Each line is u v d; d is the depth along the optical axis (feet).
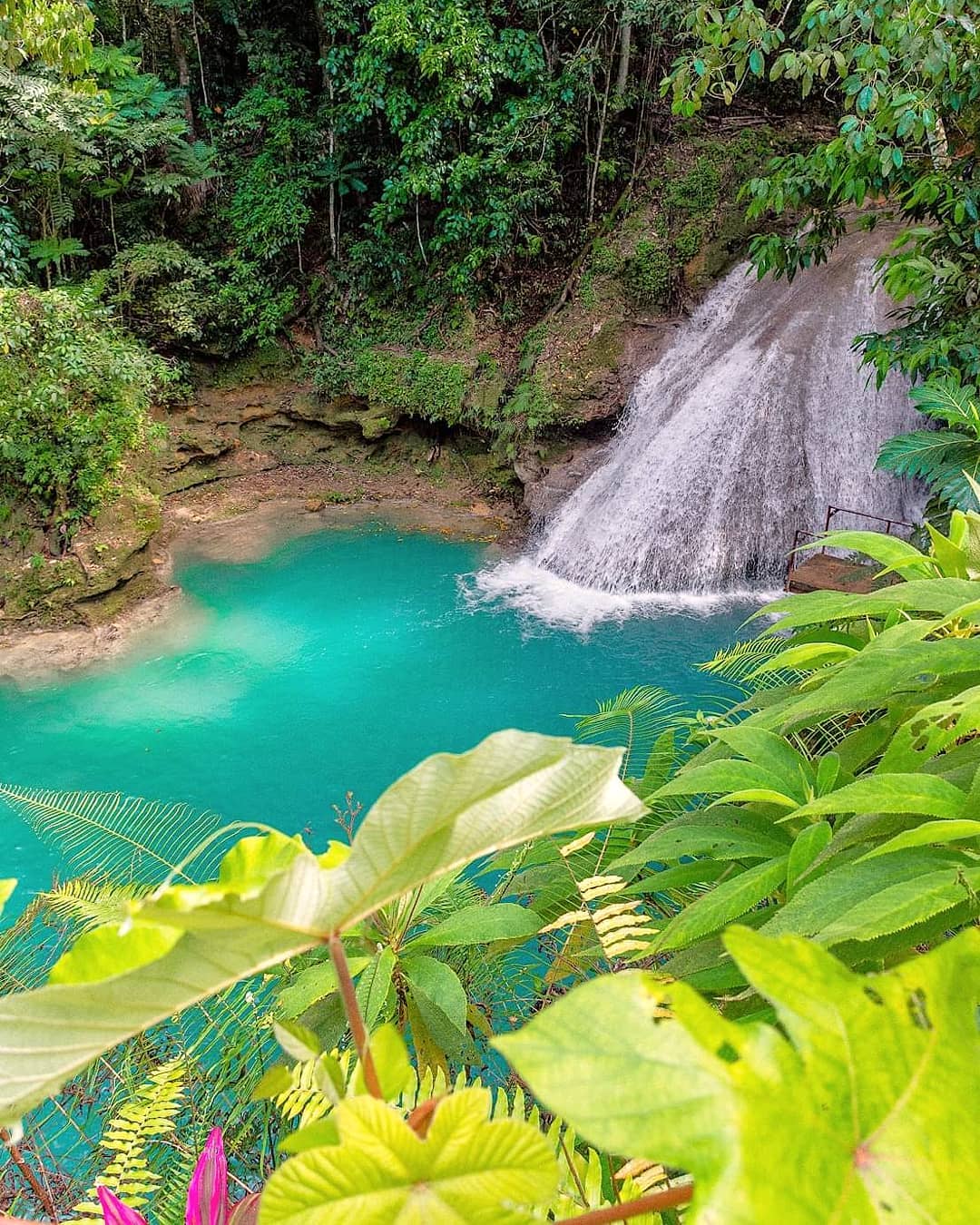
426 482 49.37
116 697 30.68
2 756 27.63
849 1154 1.07
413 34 46.16
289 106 53.31
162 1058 8.41
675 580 38.55
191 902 1.28
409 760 27.37
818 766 4.75
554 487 44.62
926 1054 1.17
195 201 53.26
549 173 48.65
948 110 20.22
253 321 51.42
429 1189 1.33
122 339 44.42
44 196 48.29
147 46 54.80
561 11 48.96
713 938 4.40
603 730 12.11
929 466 17.51
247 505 46.70
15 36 22.48
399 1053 1.64
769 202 22.31
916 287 20.27
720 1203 0.99
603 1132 1.05
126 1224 3.67
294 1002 6.41
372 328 52.13
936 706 3.81
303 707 29.96
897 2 17.34
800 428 40.11
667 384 44.68
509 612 36.32
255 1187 7.15
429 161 48.98
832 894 3.39
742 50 18.95
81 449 36.81
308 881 1.38
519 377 47.75
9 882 1.59
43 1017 1.38
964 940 1.30
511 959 8.66
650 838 4.79
